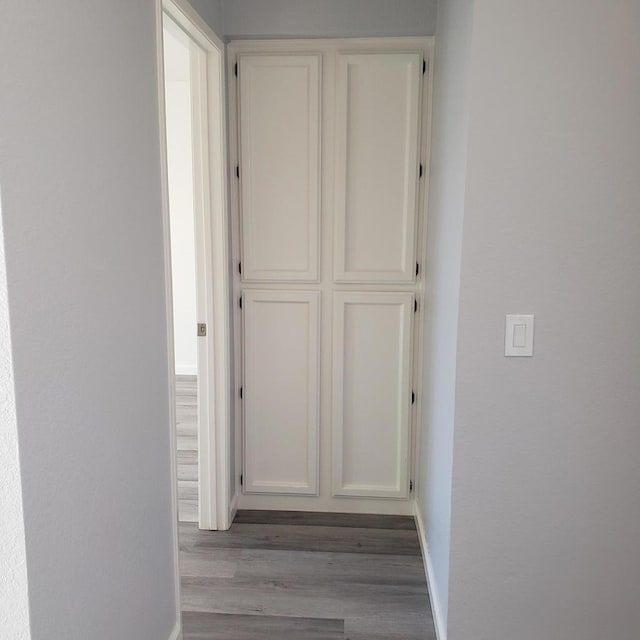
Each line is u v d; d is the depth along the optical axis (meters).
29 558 1.02
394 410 2.75
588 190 1.59
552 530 1.74
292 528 2.71
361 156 2.57
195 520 2.77
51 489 1.09
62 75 1.10
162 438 1.70
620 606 1.76
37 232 1.02
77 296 1.17
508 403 1.69
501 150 1.59
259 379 2.76
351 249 2.64
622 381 1.66
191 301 5.47
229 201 2.60
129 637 1.48
